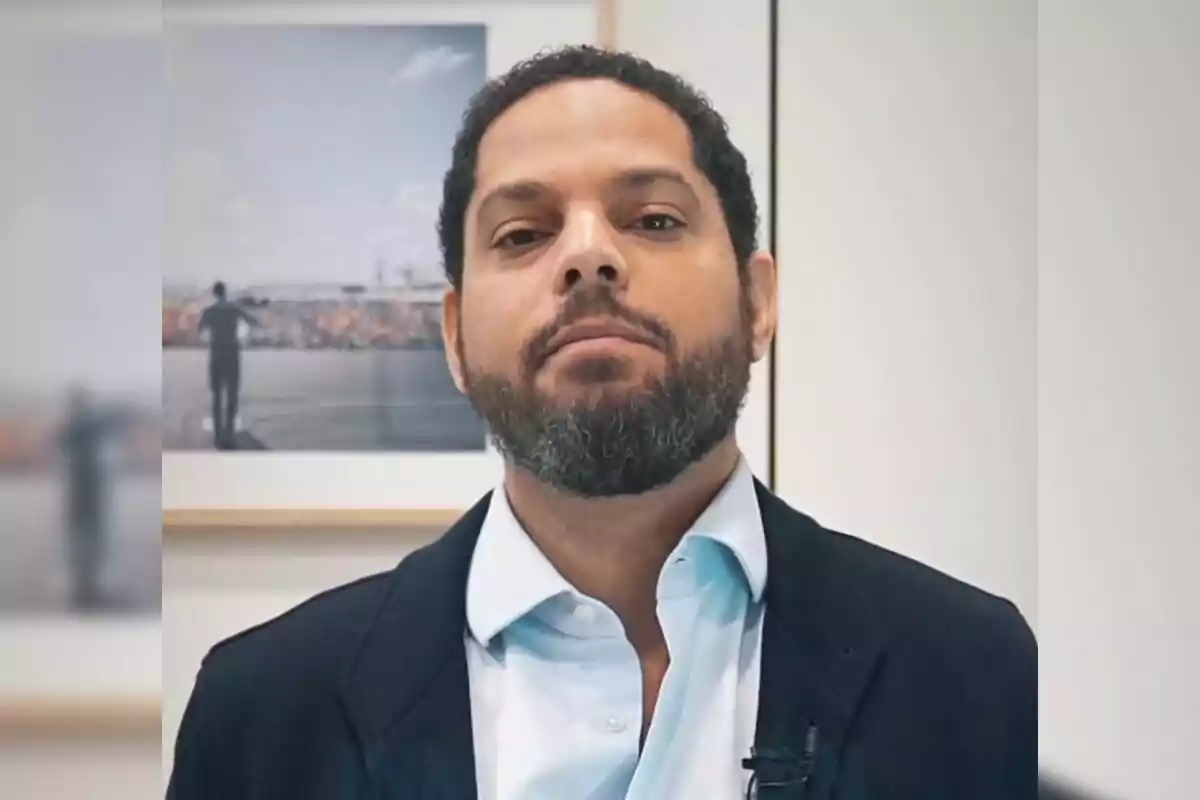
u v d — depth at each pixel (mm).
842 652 797
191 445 890
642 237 767
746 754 780
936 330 881
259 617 877
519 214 775
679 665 787
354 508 882
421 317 885
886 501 875
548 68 797
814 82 878
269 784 806
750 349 808
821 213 878
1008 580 869
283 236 889
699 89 872
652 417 746
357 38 887
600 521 792
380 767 786
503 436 778
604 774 782
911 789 778
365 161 887
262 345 892
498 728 792
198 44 894
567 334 751
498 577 803
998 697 825
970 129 885
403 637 815
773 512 829
